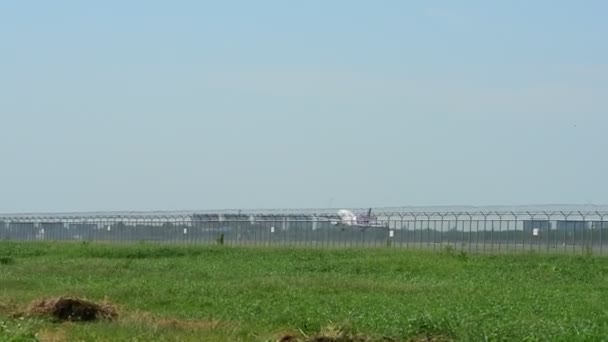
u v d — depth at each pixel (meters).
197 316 36.22
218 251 83.56
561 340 27.05
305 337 30.08
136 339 29.95
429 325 29.97
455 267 63.38
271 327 32.78
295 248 88.75
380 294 44.12
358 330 30.34
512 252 75.75
